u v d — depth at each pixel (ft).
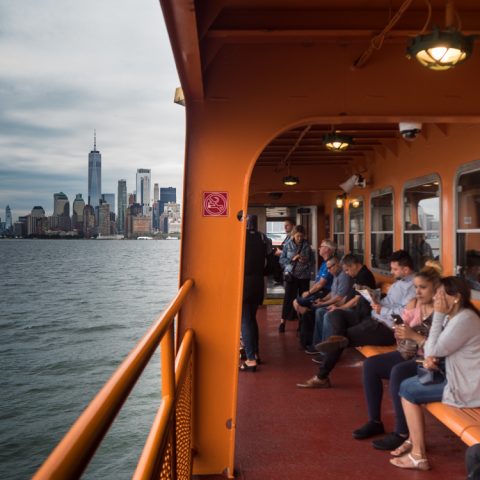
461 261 18.76
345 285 21.62
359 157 31.19
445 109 12.50
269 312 35.04
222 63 12.16
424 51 9.36
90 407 3.65
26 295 344.08
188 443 10.59
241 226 12.03
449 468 11.91
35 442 102.78
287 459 12.59
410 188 23.56
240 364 21.34
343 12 11.74
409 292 16.34
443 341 11.02
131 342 195.83
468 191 18.34
